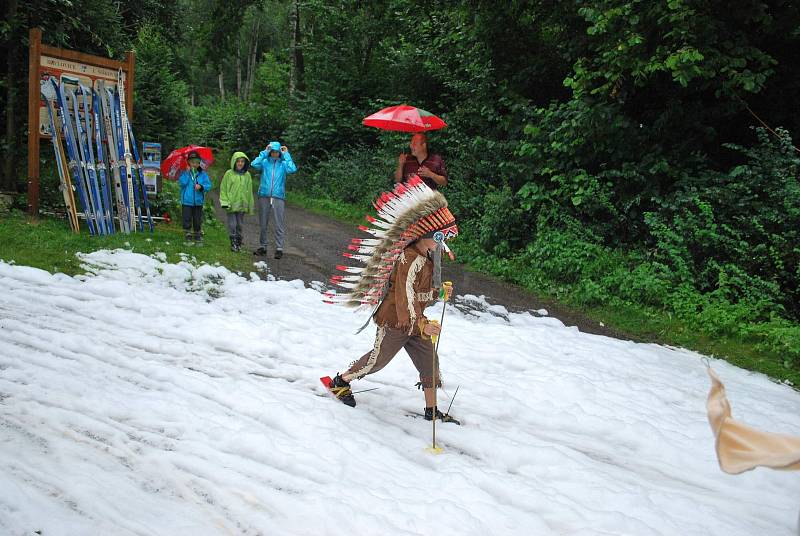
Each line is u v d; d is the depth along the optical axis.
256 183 23.02
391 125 8.86
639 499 4.12
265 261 10.63
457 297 10.15
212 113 32.66
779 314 9.37
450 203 14.67
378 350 5.09
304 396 5.30
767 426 5.93
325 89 22.92
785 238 9.77
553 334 8.55
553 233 11.77
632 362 7.66
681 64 10.23
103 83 10.33
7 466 3.52
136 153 10.72
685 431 5.69
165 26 22.61
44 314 6.52
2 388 4.54
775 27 10.98
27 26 10.98
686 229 10.46
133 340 6.15
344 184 19.53
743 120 12.49
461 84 15.34
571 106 11.88
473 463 4.61
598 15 10.89
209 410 4.79
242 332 6.78
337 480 3.99
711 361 8.34
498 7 14.02
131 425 4.38
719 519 4.05
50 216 10.36
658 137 12.00
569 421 5.64
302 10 25.39
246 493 3.65
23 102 11.22
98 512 3.24
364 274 5.05
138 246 9.59
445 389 6.04
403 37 20.53
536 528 3.69
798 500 4.55
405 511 3.68
